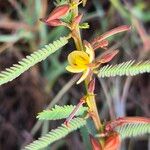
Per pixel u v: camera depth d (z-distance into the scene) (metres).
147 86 0.51
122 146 0.47
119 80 0.49
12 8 0.52
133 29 0.51
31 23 0.50
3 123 0.51
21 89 0.51
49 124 0.49
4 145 0.51
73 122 0.25
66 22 0.24
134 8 0.52
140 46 0.51
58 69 0.50
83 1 0.23
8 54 0.51
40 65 0.50
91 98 0.24
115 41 0.51
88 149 0.30
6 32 0.51
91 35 0.51
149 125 0.26
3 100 0.52
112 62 0.50
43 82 0.50
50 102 0.50
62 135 0.25
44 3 0.49
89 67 0.23
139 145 0.49
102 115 0.48
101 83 0.46
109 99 0.47
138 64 0.24
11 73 0.23
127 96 0.51
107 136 0.25
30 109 0.51
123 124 0.25
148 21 0.53
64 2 0.24
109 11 0.52
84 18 0.51
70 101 0.49
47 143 0.24
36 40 0.50
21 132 0.51
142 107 0.51
